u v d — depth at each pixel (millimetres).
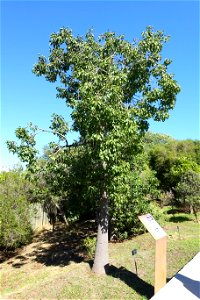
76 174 9797
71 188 10797
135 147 9383
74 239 16172
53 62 10352
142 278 8742
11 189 14164
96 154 8703
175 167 23438
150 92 9328
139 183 13859
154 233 7168
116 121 8164
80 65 9719
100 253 9383
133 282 8469
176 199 19078
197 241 12453
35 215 16906
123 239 14445
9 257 14086
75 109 8742
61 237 16812
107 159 8086
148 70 9602
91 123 8305
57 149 9789
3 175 15648
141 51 9539
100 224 9562
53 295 8008
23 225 13797
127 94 9750
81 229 18281
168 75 9172
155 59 9539
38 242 16141
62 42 10164
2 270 12344
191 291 7461
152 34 9492
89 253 12031
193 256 10500
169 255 10742
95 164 9461
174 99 9320
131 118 8430
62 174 10016
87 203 11344
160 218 15906
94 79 8414
